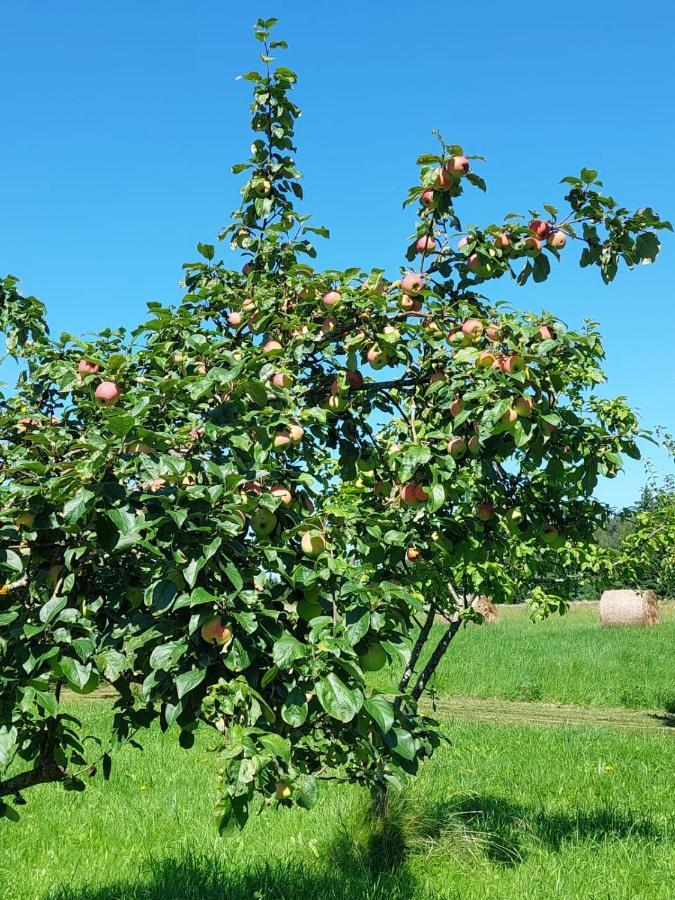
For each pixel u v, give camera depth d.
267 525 2.83
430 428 3.93
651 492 12.57
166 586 2.56
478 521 4.46
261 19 4.75
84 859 5.27
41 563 2.88
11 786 3.11
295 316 3.63
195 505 2.58
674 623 24.66
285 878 4.86
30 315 4.65
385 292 3.90
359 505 4.11
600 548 7.75
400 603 2.84
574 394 6.43
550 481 4.12
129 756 8.18
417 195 4.04
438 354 3.70
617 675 15.09
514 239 4.02
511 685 14.39
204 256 4.54
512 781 7.30
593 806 6.48
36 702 2.44
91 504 2.56
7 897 4.59
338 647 2.41
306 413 3.22
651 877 4.87
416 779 6.38
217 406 3.07
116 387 3.15
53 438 3.22
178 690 2.40
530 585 7.60
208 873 4.91
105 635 2.81
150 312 3.90
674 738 9.67
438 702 13.59
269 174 4.81
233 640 2.49
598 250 3.99
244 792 2.20
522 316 3.60
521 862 5.17
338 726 2.76
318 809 6.10
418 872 5.01
